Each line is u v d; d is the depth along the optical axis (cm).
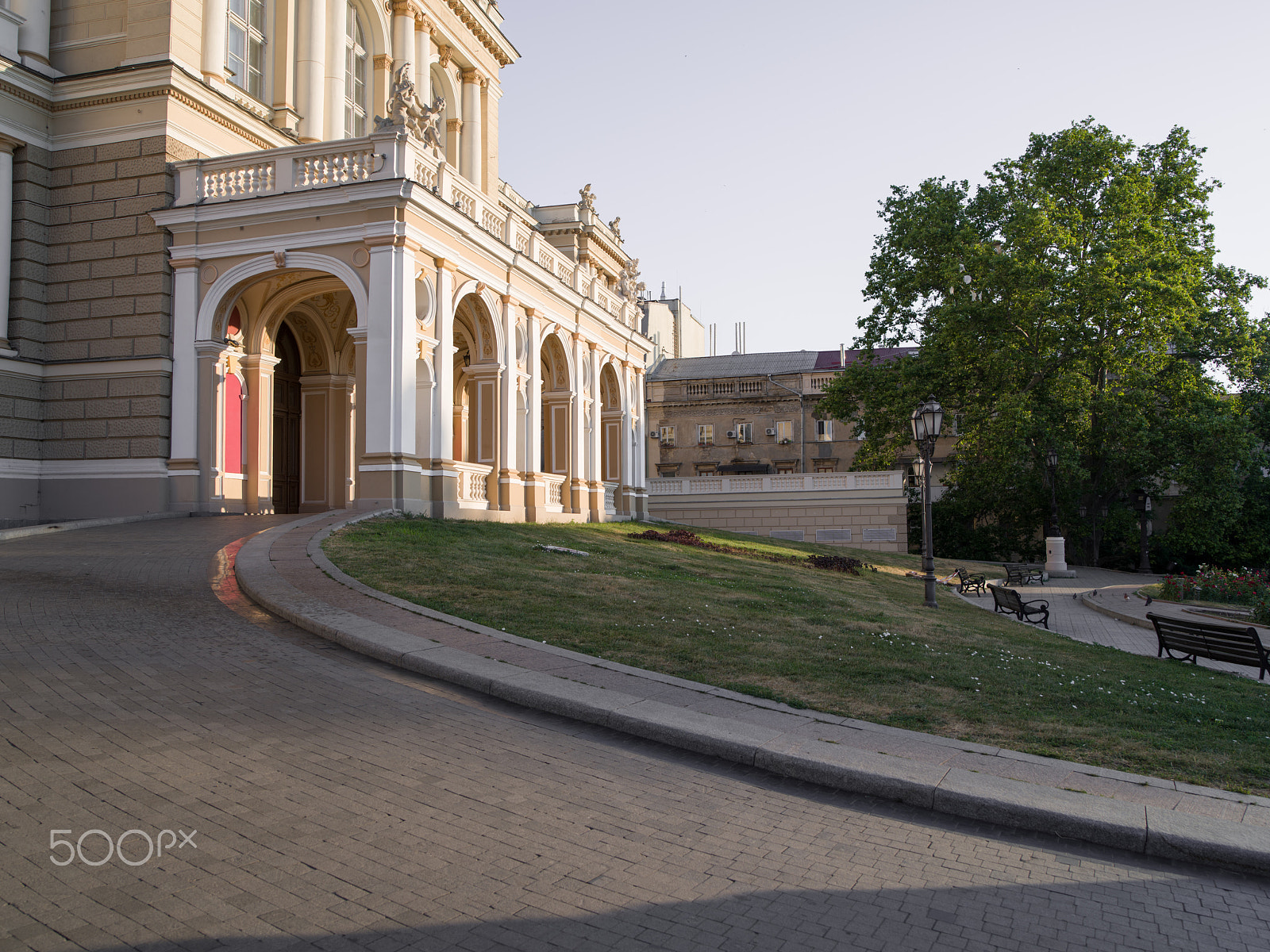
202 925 396
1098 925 440
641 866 479
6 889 414
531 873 464
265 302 2209
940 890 470
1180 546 4184
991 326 3606
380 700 740
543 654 880
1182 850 517
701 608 1248
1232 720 827
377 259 1909
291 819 509
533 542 1798
